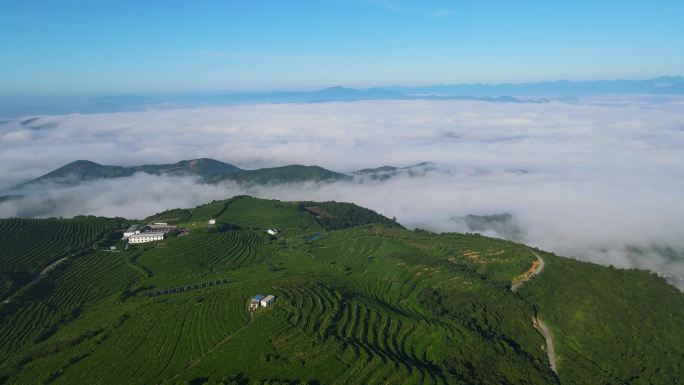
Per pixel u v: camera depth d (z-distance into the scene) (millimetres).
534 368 160250
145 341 164000
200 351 154250
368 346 156625
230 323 170500
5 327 187125
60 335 181500
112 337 169500
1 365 162125
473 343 169500
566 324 189750
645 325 184500
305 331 159625
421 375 143500
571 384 157125
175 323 174250
